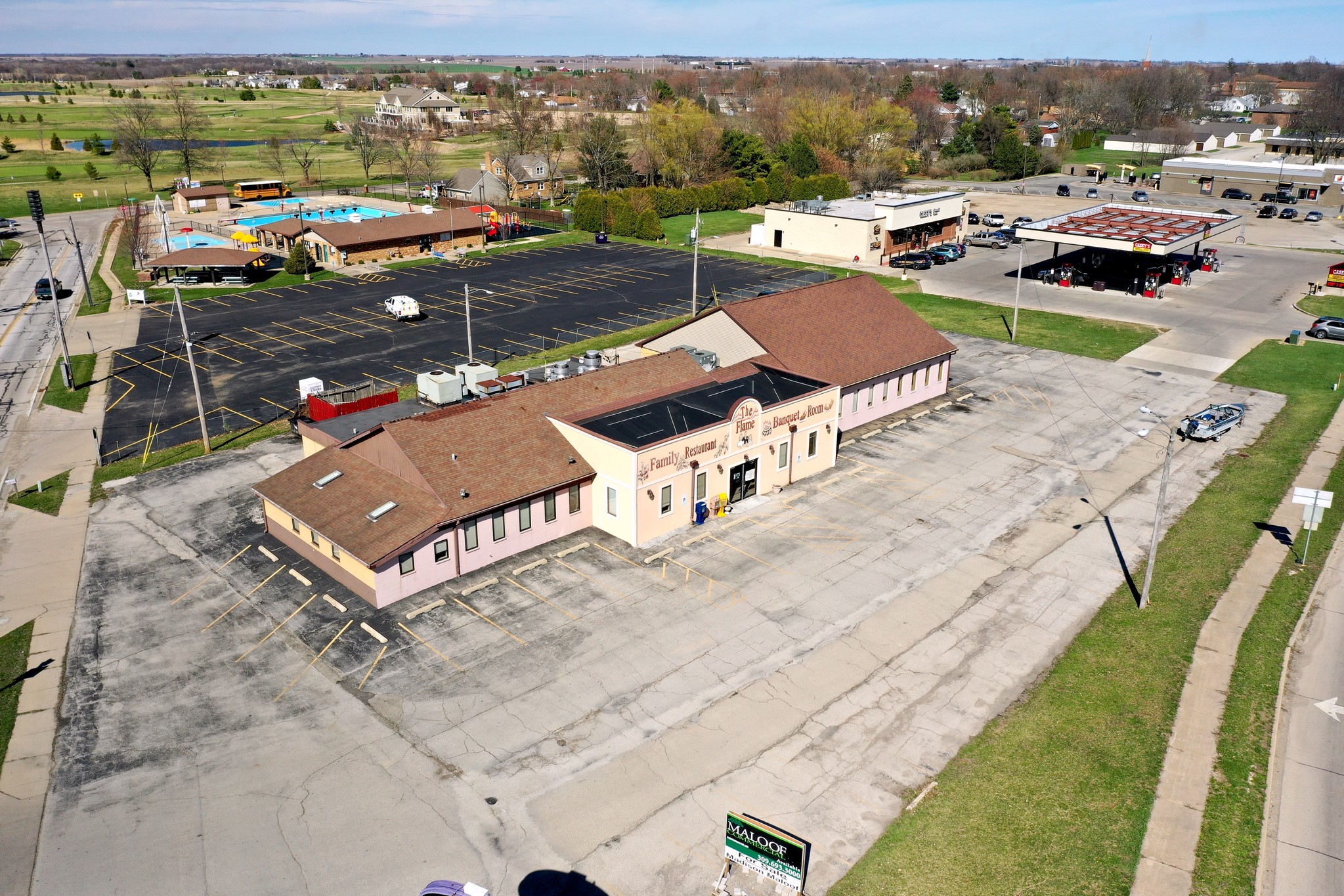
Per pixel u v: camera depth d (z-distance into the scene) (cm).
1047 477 4684
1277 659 3191
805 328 5350
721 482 4228
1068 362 6575
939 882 2272
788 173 14412
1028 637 3325
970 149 17462
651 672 3111
